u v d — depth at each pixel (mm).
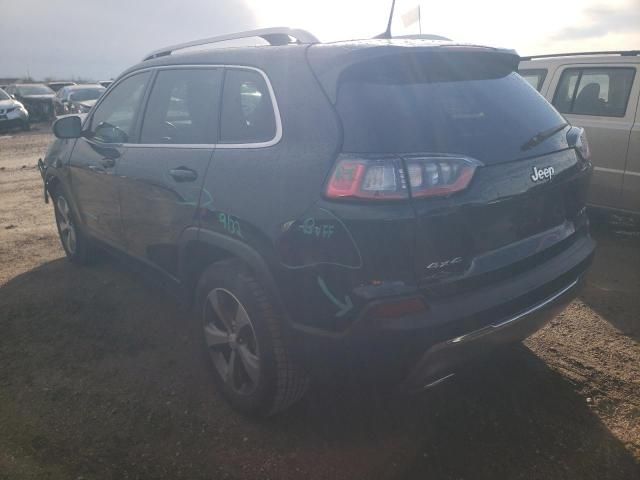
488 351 2332
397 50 2367
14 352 3447
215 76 2975
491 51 2709
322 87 2330
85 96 19641
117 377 3170
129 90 3764
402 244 2057
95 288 4367
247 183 2523
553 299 2547
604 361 3258
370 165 2066
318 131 2273
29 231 6117
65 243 4941
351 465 2473
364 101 2223
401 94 2283
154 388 3061
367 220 2043
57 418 2811
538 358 3293
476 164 2221
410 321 2076
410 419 2771
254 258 2459
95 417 2816
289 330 2363
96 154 3920
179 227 3027
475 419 2758
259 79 2660
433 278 2148
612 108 5410
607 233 5754
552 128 2705
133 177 3398
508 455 2510
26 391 3039
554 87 5883
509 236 2402
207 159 2830
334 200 2119
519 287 2373
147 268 3648
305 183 2229
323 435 2668
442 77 2473
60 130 3947
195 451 2574
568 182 2689
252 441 2633
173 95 3273
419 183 2074
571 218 2830
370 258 2062
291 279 2291
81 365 3295
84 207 4289
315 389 2953
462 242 2203
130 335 3641
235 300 2709
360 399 2930
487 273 2289
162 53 3715
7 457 2527
